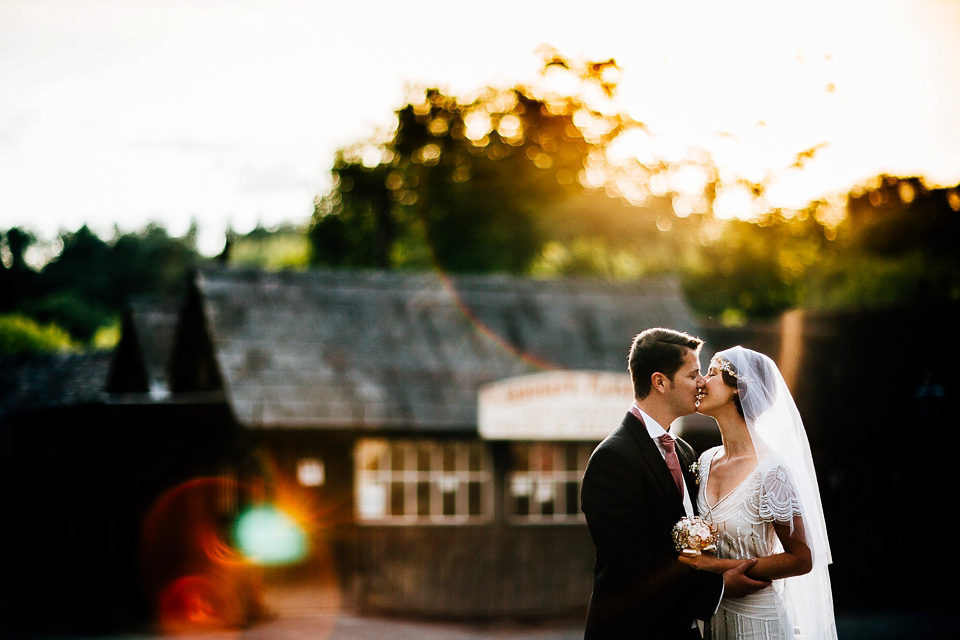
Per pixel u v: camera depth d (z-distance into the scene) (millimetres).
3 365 23125
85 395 20438
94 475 14336
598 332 16938
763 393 4758
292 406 14195
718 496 4789
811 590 4824
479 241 35875
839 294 33156
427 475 14852
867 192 31828
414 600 14539
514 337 16438
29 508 15633
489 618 14719
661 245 35312
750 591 4469
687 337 4676
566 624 14383
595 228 35906
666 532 4449
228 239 27297
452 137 37875
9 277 55406
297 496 14227
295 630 12875
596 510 4453
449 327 16328
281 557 14094
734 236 34500
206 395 15875
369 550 14469
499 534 14969
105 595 14195
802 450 4824
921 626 13844
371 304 16359
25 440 15742
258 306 15648
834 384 18281
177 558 14000
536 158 37000
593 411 15383
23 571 15695
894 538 16516
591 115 36375
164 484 14195
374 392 14828
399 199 38062
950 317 18203
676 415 4664
